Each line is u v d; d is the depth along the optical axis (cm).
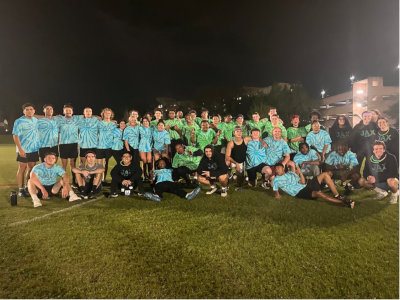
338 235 416
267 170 693
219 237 410
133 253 366
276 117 830
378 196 601
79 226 454
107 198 632
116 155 820
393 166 577
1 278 315
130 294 288
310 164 711
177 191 628
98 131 799
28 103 686
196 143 864
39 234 423
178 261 346
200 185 758
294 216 498
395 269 329
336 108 6462
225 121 987
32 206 571
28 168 691
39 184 593
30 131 681
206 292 291
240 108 5716
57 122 759
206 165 652
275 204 571
